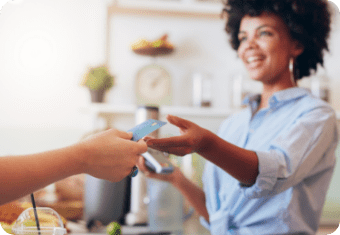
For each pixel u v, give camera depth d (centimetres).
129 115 188
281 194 93
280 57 101
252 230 95
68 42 197
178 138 69
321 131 85
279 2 97
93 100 176
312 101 95
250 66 104
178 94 196
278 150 81
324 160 93
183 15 198
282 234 93
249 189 79
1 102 196
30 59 197
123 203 114
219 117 196
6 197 49
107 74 175
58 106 198
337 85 201
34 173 50
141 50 181
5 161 50
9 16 197
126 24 195
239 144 110
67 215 129
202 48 200
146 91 188
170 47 180
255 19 102
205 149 73
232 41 124
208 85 186
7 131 196
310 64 112
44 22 198
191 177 163
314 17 101
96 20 196
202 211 117
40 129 197
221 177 110
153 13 195
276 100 102
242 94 187
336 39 200
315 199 95
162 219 119
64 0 198
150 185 122
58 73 198
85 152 56
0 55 197
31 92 197
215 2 197
